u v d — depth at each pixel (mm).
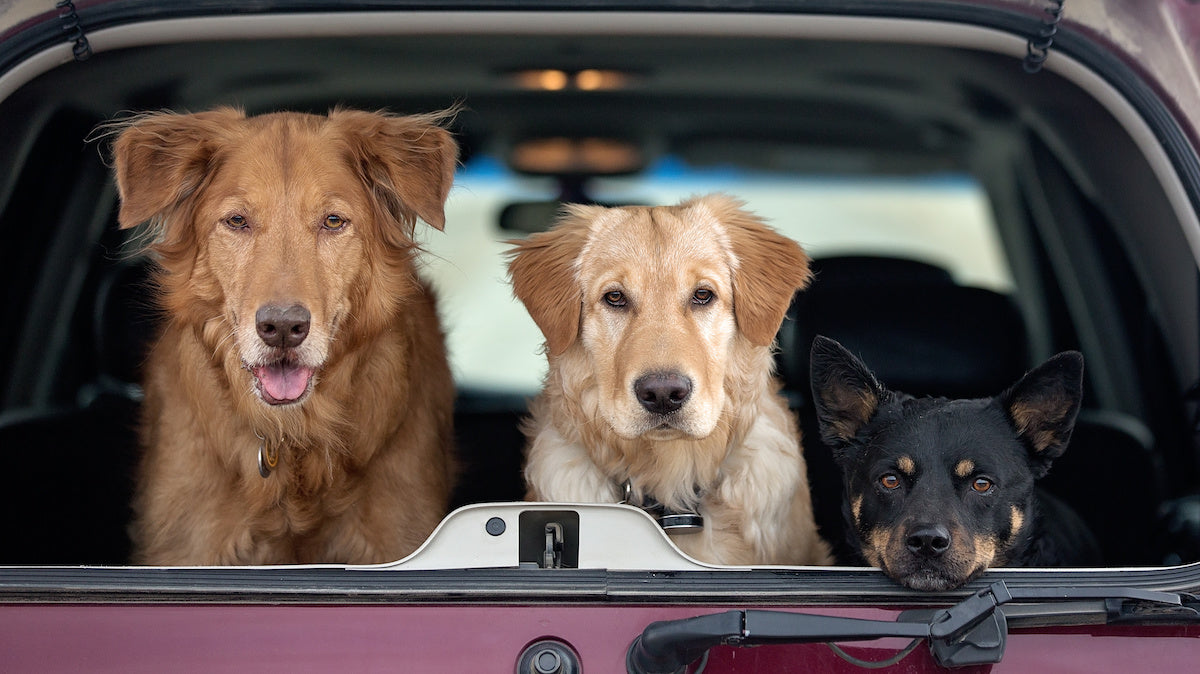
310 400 2699
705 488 2703
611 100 3455
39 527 3129
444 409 3350
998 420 2299
